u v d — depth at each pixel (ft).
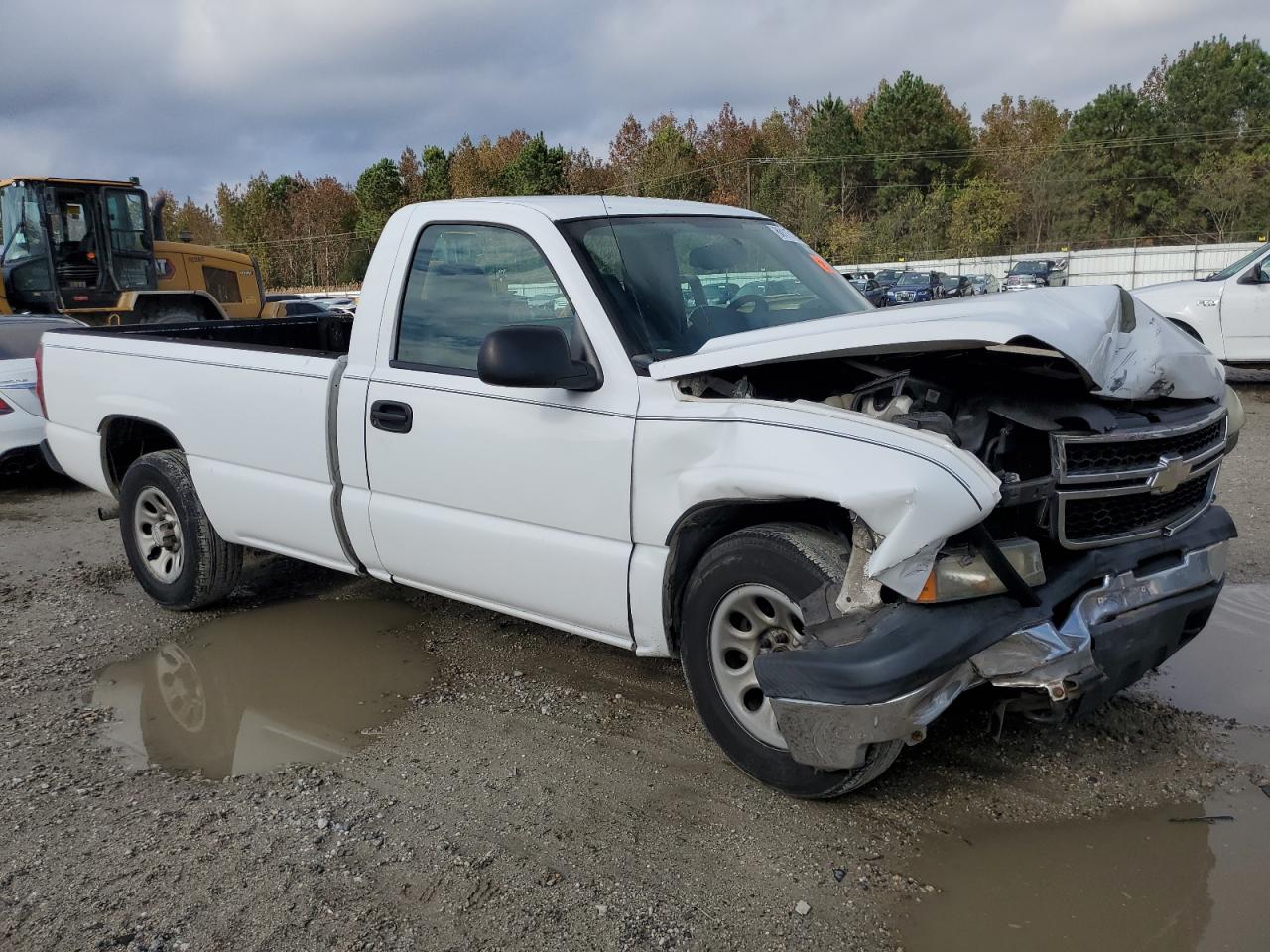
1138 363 10.39
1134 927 8.69
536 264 12.37
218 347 15.99
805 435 9.86
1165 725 12.14
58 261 44.06
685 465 10.78
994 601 9.45
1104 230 240.32
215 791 11.55
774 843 10.09
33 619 17.61
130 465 18.26
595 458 11.54
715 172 234.99
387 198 256.93
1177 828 10.09
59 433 18.65
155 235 51.44
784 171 234.99
